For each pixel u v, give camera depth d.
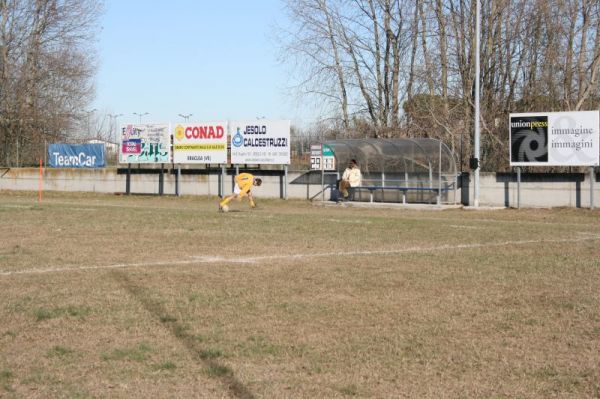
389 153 33.03
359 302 10.62
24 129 49.97
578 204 29.50
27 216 26.23
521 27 37.44
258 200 36.44
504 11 38.41
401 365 7.54
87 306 10.31
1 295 11.14
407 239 18.75
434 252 16.08
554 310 9.98
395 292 11.36
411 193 33.09
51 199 39.03
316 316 9.73
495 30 38.81
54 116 52.12
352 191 34.16
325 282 12.27
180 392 6.73
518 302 10.54
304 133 40.56
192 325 9.22
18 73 50.34
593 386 6.86
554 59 36.09
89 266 14.15
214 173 39.19
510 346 8.23
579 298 10.73
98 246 17.31
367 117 44.09
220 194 38.88
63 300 10.76
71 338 8.62
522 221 24.62
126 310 10.07
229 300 10.77
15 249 16.69
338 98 43.88
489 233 20.30
